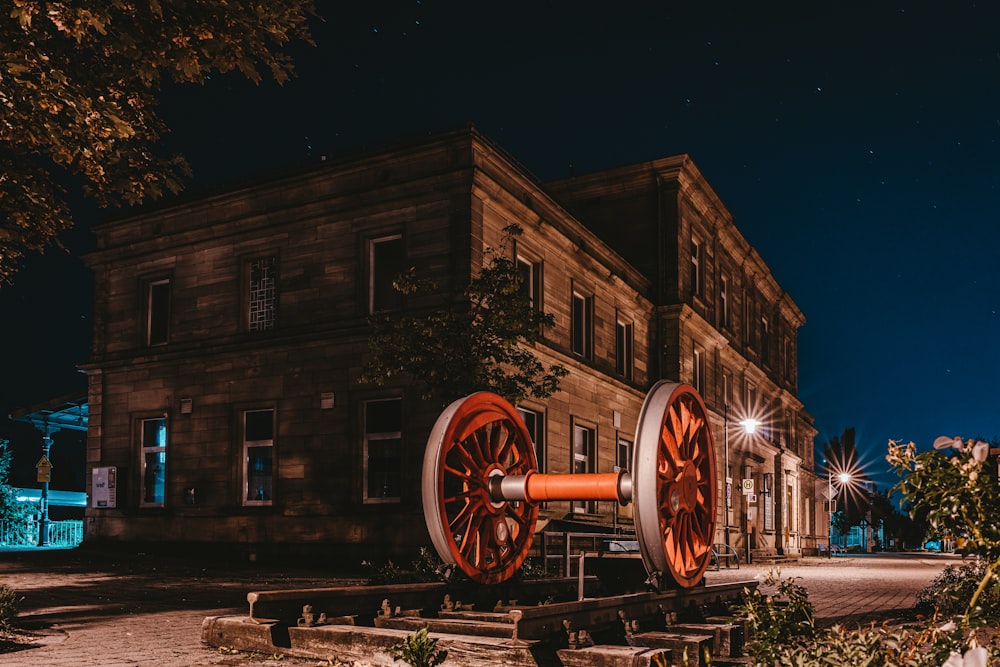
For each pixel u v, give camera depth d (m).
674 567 7.95
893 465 4.25
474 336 15.74
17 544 30.44
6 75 8.34
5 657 7.56
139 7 9.11
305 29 10.09
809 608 5.55
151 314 24.88
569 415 24.64
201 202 23.69
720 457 35.19
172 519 22.88
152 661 7.18
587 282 26.52
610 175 31.83
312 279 21.92
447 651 6.41
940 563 38.78
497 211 21.39
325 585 14.96
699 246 34.19
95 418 24.81
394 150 21.00
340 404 20.94
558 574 15.85
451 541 8.43
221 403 22.69
